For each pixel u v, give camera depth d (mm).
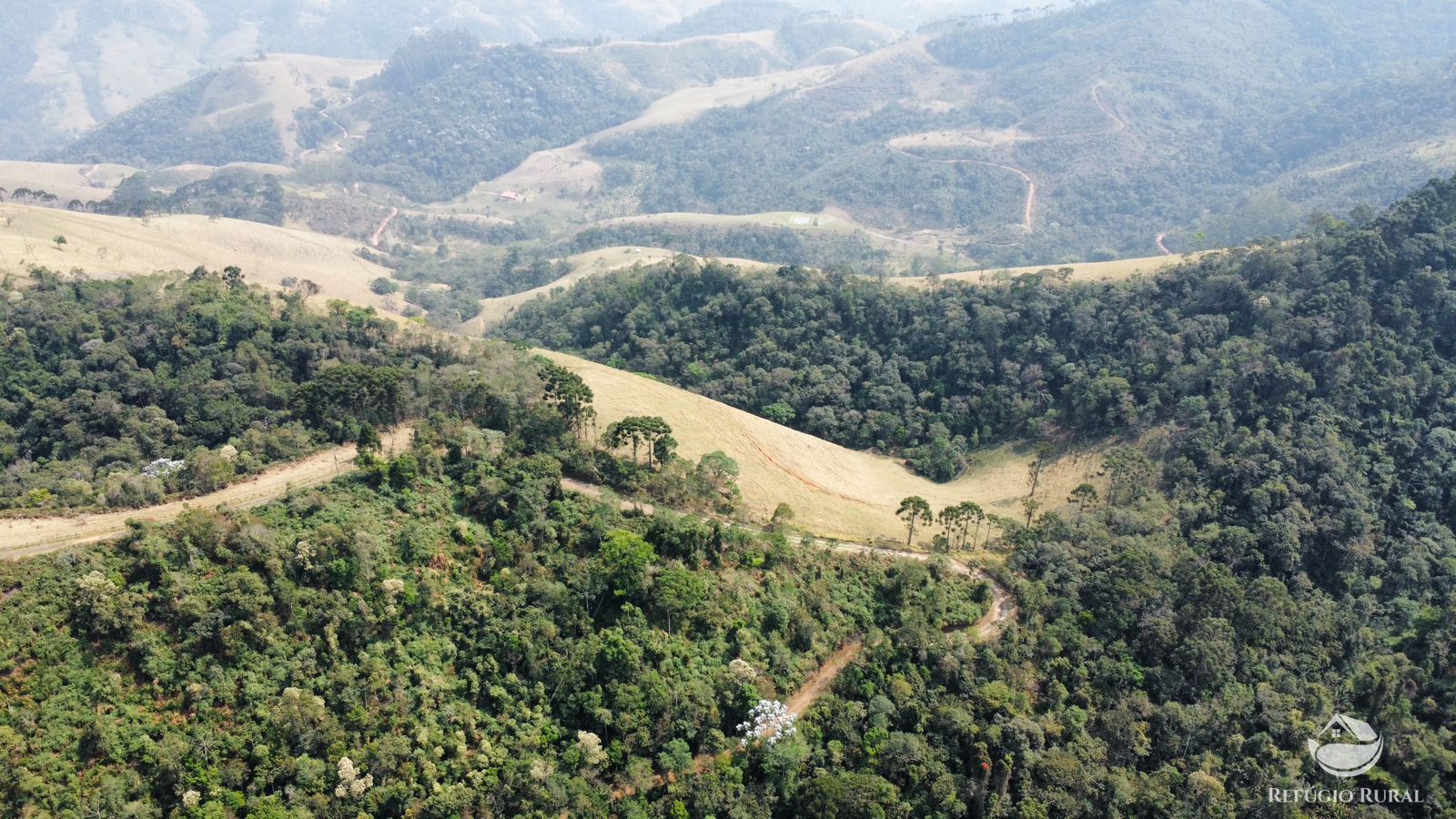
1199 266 190375
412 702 83000
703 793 79812
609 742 83750
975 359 191125
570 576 96125
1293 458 139000
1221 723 96688
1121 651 104250
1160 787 88312
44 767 69375
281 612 84750
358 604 86688
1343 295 163250
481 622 90750
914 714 92125
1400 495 137375
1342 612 116688
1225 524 134000
